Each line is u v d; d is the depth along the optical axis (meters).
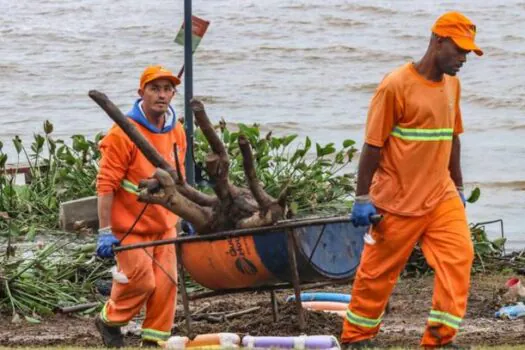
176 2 66.62
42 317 16.42
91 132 37.19
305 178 22.16
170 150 13.10
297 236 12.66
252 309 15.24
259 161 21.67
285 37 55.34
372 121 12.05
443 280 11.91
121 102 42.84
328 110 41.06
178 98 39.97
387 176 12.16
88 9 64.44
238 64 49.41
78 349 12.69
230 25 58.31
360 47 52.94
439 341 11.93
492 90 43.66
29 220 21.08
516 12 63.06
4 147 33.97
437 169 12.12
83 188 21.72
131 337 14.62
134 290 12.95
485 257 20.03
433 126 12.03
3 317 16.36
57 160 22.33
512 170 31.48
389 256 12.23
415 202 12.08
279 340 12.45
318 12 61.44
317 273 12.99
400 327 15.24
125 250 12.85
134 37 55.53
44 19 60.97
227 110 41.19
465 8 64.31
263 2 64.31
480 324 15.50
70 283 17.42
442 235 12.04
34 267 17.27
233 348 12.12
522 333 14.62
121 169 12.82
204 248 12.95
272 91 44.19
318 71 48.34
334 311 15.09
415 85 11.99
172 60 50.56
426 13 62.16
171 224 13.12
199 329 14.52
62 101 42.16
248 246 12.76
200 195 12.65
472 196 20.83
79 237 20.23
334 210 21.94
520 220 26.03
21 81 45.81
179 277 13.12
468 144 35.31
